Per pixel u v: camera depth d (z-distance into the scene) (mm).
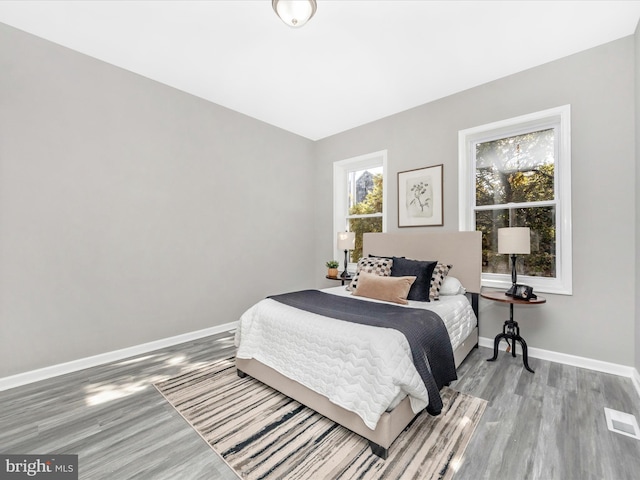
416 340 1768
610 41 2447
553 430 1720
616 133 2424
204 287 3473
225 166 3684
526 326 2863
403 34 2363
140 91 2955
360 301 2529
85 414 1907
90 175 2646
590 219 2533
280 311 2213
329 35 2379
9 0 2016
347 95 3377
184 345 3172
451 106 3354
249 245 3955
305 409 1949
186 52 2607
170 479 1393
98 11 2127
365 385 1582
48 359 2434
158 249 3088
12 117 2275
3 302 2246
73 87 2555
